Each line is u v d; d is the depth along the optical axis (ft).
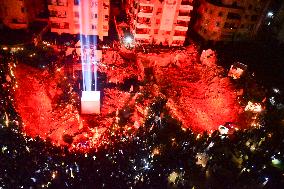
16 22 138.41
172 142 92.58
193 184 84.38
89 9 139.03
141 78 130.00
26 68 118.42
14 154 76.43
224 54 156.04
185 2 146.61
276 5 167.84
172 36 154.10
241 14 159.74
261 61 154.61
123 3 170.60
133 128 100.78
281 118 112.37
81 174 76.38
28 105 103.09
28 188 71.20
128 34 156.04
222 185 85.25
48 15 153.89
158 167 81.51
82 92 108.58
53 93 114.93
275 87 133.90
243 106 118.01
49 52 133.59
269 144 95.81
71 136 97.71
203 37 165.48
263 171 87.35
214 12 155.33
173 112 112.47
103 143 91.45
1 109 91.61
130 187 75.20
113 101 116.16
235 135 98.89
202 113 115.96
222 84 128.57
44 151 80.69
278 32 170.30
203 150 92.63
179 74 136.46
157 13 145.18
